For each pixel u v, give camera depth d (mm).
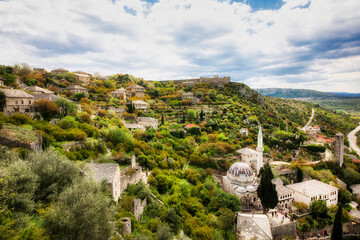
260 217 54531
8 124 45875
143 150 74062
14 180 22781
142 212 44844
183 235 43344
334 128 194500
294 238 57969
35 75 116062
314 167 103625
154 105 154250
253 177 72938
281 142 120062
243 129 124750
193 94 184375
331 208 72250
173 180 64688
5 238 17234
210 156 93000
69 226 20781
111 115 95062
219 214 55156
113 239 26750
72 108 73375
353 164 110938
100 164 44219
